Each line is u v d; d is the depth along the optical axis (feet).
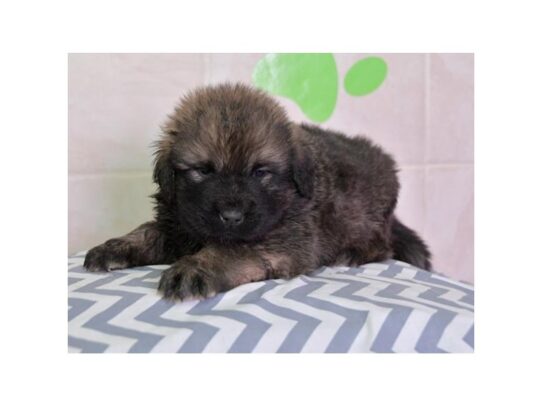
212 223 1.21
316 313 1.00
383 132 2.19
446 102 2.28
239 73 1.93
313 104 2.06
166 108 1.82
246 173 1.26
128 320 0.97
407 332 0.97
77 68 1.69
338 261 1.56
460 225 2.37
